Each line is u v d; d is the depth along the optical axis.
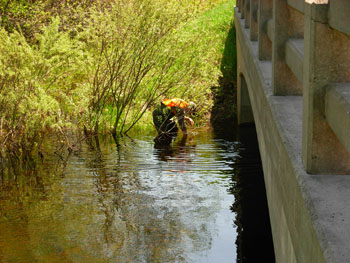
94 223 5.85
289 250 2.49
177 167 7.77
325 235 1.71
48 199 6.61
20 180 7.40
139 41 10.42
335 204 1.92
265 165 3.89
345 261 1.54
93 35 10.73
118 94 10.66
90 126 9.87
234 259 4.96
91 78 11.36
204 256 5.02
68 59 10.68
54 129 9.70
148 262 4.91
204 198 6.53
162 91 11.01
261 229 5.62
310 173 2.24
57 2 13.29
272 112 3.24
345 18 1.84
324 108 2.18
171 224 5.79
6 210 6.29
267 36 4.95
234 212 6.11
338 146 2.21
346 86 2.07
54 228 5.73
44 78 10.58
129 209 6.22
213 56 12.30
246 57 6.90
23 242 5.39
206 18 14.95
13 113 9.24
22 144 9.01
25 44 10.27
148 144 9.16
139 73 10.73
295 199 2.27
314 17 2.11
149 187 6.95
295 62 3.03
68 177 7.45
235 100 11.73
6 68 9.86
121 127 10.18
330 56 2.14
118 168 7.78
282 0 3.47
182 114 9.77
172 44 10.76
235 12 12.20
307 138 2.25
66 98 10.03
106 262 4.92
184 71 11.04
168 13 10.49
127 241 5.37
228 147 8.88
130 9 10.44
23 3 12.95
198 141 9.32
